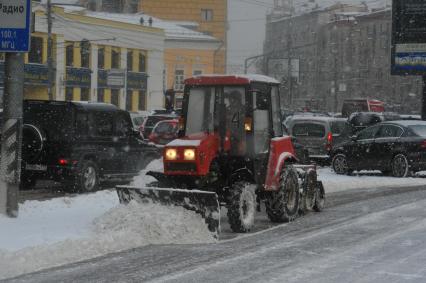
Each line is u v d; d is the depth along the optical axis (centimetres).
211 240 1412
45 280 1067
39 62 6241
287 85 10619
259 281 1073
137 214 1438
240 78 1556
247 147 1549
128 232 1388
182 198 1441
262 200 1688
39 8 6169
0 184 1620
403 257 1255
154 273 1123
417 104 10212
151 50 7756
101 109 2281
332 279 1087
